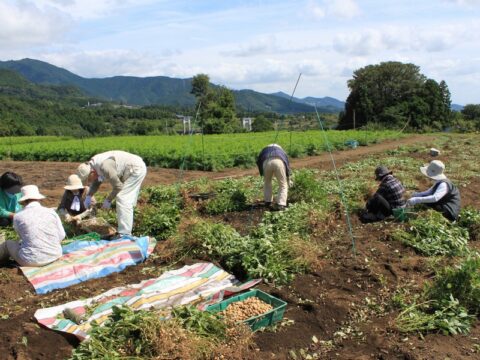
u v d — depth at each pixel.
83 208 9.59
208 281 6.59
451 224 8.46
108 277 6.98
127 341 4.42
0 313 5.87
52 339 5.08
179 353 4.33
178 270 6.98
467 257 6.59
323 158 24.64
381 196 9.27
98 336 4.46
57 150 28.47
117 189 8.37
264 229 8.10
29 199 7.28
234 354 4.57
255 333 5.19
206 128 56.84
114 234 8.81
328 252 7.56
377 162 19.48
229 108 59.25
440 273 6.29
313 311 5.67
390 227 8.57
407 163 18.78
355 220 9.40
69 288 6.64
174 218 9.16
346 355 4.80
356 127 62.28
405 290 6.20
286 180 10.16
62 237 7.40
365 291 6.23
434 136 41.28
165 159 23.03
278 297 6.07
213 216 10.52
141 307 5.66
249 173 19.55
